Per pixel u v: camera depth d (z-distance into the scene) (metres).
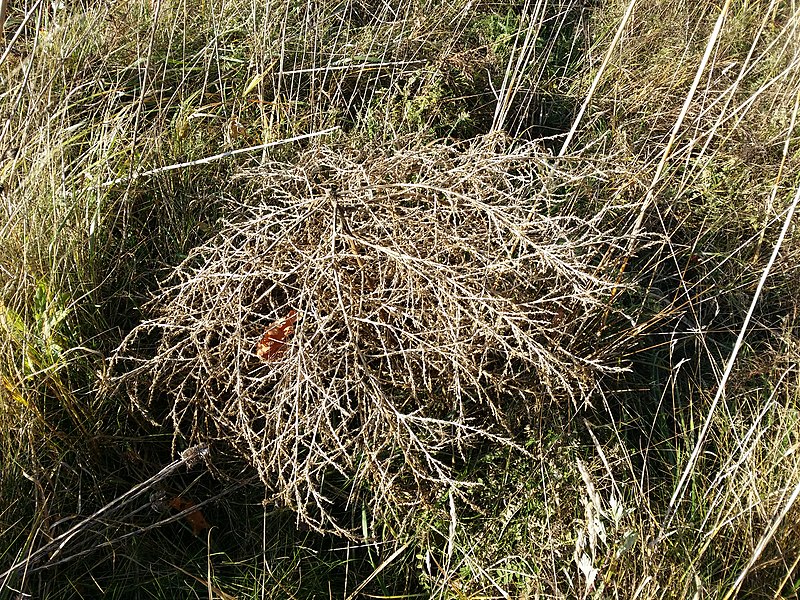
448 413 2.12
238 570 1.93
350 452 2.07
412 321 1.99
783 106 3.34
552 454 2.12
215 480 2.09
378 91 3.15
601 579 1.89
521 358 2.01
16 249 2.09
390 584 1.99
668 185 2.89
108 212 2.36
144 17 3.11
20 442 1.83
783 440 2.22
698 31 3.94
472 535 2.03
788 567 1.93
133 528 1.95
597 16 4.07
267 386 2.05
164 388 2.05
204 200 2.50
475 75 3.30
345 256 1.95
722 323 2.72
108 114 2.59
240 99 3.00
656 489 2.18
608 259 2.35
